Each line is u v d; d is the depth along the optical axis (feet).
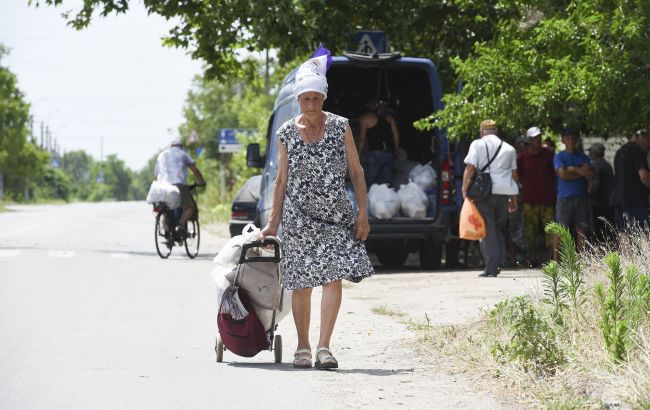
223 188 337.31
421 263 128.98
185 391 53.98
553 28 109.09
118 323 79.71
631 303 54.13
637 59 104.22
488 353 58.44
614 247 79.77
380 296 95.66
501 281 102.12
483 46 124.16
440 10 164.86
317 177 59.47
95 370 60.08
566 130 119.34
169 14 165.89
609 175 132.26
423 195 121.90
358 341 69.51
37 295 98.58
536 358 54.08
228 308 61.21
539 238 132.57
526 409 48.52
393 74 127.13
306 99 59.36
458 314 79.20
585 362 51.26
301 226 59.67
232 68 177.68
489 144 109.29
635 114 108.37
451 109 120.98
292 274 59.72
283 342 71.00
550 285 59.98
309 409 49.55
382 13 165.17
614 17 100.83
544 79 117.39
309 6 157.38
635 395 44.78
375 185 121.70
